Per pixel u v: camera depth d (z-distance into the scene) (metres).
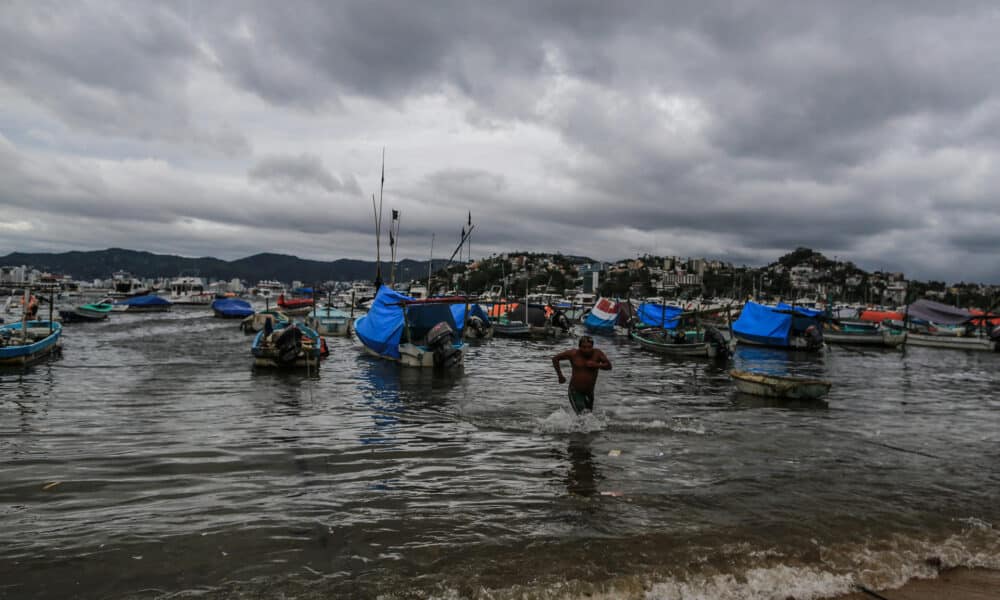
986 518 7.00
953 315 43.44
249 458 8.95
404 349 21.98
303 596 4.82
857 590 5.34
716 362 26.69
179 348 28.31
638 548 5.90
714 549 5.94
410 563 5.46
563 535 6.16
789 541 6.20
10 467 8.29
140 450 9.32
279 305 70.06
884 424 12.57
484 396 15.40
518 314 45.44
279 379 18.25
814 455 9.62
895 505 7.34
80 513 6.54
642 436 10.72
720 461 9.09
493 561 5.53
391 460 8.95
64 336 35.78
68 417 12.00
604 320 48.19
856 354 33.91
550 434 10.80
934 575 5.66
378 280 33.53
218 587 4.94
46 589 4.86
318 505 6.94
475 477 8.12
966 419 13.49
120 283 107.25
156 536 5.95
